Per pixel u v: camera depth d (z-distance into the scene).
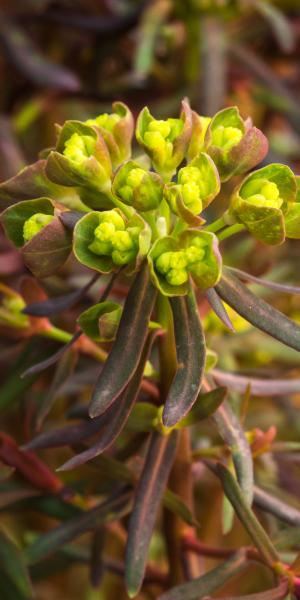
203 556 0.22
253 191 0.17
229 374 0.20
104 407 0.16
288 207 0.17
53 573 0.24
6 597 0.21
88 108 0.32
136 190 0.16
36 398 0.26
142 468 0.19
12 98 0.31
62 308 0.19
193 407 0.18
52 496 0.22
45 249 0.16
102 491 0.23
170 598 0.18
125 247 0.16
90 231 0.16
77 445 0.19
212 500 0.27
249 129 0.16
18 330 0.21
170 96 0.30
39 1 0.32
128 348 0.16
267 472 0.24
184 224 0.17
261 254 0.27
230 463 0.19
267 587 0.26
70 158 0.17
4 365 0.25
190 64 0.30
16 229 0.17
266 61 0.32
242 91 0.30
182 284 0.16
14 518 0.30
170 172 0.17
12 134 0.29
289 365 0.26
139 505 0.18
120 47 0.33
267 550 0.18
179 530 0.20
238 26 0.31
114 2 0.31
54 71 0.28
